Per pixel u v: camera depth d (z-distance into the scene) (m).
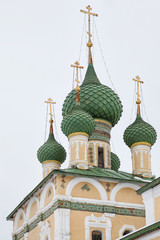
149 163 44.75
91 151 43.12
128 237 28.91
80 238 36.69
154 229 27.20
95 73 47.31
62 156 47.16
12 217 45.84
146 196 32.66
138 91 48.41
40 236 38.94
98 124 44.47
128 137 45.69
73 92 45.66
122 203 38.84
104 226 37.66
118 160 49.41
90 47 48.38
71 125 41.06
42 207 39.41
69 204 37.19
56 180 37.75
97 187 38.69
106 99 44.78
